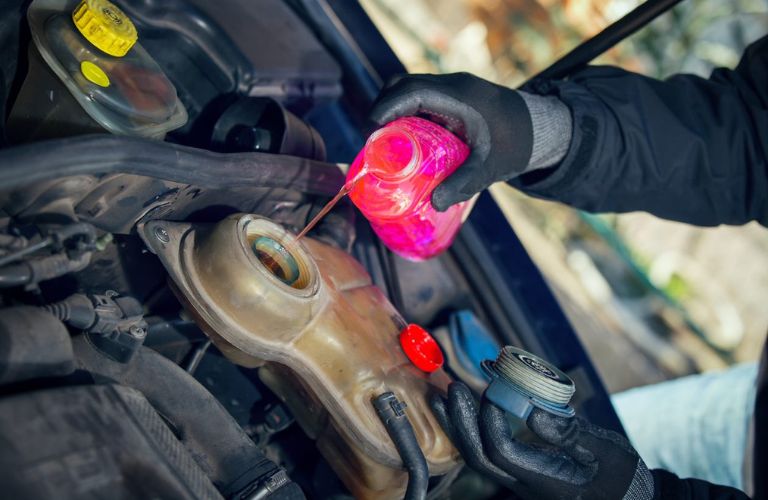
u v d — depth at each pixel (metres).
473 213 1.59
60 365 0.72
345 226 1.14
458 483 1.27
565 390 0.89
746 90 1.29
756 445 1.42
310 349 0.89
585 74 1.27
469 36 3.57
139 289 1.00
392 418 0.89
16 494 0.59
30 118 0.87
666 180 1.22
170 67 1.18
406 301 1.40
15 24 0.91
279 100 1.34
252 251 0.85
